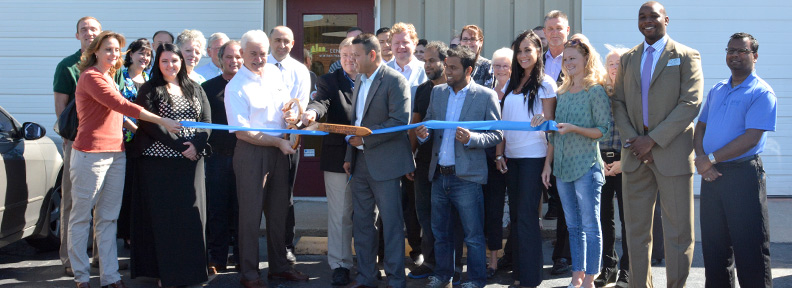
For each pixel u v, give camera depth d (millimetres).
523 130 4789
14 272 5637
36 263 5934
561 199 4883
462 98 4949
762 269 4258
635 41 8039
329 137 5297
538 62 5012
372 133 4797
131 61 5512
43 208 5945
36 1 8062
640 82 4457
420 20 8047
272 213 5266
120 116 5000
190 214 5023
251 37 4973
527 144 4973
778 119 8227
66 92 5531
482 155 4945
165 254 4988
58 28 8094
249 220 5090
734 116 4219
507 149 5062
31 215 5727
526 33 5004
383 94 4914
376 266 5156
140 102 4875
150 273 5121
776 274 5582
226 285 5285
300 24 8109
